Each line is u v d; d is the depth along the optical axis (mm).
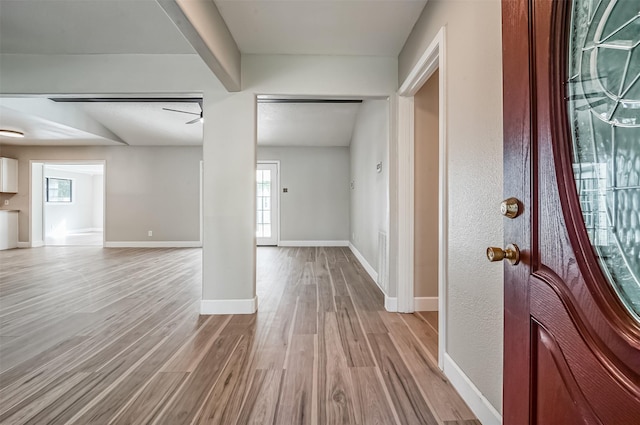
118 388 1668
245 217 2799
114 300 3213
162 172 7137
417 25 2301
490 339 1335
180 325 2537
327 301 3172
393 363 1917
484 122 1374
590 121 648
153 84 2762
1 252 6348
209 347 2143
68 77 2729
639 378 504
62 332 2398
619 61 602
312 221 7336
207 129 2785
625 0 594
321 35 2500
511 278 869
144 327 2500
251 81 2785
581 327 620
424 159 2840
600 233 618
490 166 1326
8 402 1551
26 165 6934
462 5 1577
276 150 7301
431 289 2865
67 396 1600
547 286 718
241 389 1656
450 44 1719
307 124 5926
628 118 583
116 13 2197
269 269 4750
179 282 3965
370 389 1649
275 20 2291
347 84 2816
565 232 667
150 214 7141
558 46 698
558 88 699
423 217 2846
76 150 7004
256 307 2900
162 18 2256
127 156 7098
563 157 684
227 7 2135
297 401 1553
